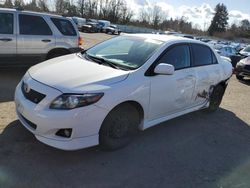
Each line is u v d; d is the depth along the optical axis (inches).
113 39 217.6
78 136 145.6
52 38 311.7
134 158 163.9
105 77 156.9
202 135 209.5
